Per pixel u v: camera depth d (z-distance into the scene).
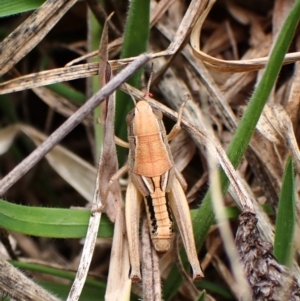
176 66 0.17
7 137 0.18
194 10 0.16
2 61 0.16
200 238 0.16
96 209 0.16
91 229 0.16
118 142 0.16
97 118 0.17
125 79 0.15
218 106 0.17
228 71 0.16
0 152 0.17
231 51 0.18
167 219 0.16
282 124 0.16
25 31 0.16
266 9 0.18
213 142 0.16
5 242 0.16
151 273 0.16
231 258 0.15
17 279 0.15
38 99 0.18
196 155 0.17
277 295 0.15
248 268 0.15
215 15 0.18
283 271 0.15
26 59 0.18
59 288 0.16
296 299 0.15
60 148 0.17
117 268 0.16
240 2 0.18
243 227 0.15
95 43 0.17
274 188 0.16
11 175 0.15
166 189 0.16
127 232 0.16
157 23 0.17
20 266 0.16
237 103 0.17
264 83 0.15
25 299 0.15
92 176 0.17
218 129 0.17
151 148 0.16
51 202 0.18
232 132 0.17
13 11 0.16
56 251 0.18
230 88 0.17
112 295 0.16
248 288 0.15
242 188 0.16
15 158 0.18
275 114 0.16
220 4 0.18
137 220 0.16
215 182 0.15
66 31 0.18
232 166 0.16
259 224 0.16
